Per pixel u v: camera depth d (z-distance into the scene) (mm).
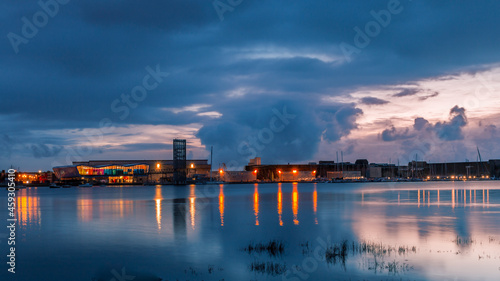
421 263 29953
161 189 191750
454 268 28562
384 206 79312
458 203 84938
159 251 35375
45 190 195875
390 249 34750
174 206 83375
